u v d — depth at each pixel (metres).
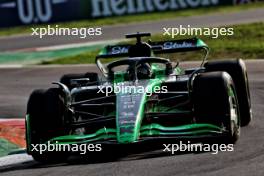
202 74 25.38
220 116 24.19
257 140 25.58
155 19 95.00
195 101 24.67
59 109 25.48
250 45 57.84
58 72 54.91
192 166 21.73
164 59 29.00
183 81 27.45
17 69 59.16
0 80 53.53
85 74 31.67
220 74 24.92
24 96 45.22
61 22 97.56
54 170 23.41
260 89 38.91
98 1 100.12
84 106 27.08
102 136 24.31
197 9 102.56
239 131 25.66
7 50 78.31
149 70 28.25
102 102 27.88
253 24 70.62
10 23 96.56
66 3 97.94
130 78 27.64
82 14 99.00
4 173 24.22
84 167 23.23
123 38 77.75
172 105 28.23
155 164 22.44
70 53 70.44
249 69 45.94
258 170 20.64
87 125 25.95
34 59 68.75
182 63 52.56
